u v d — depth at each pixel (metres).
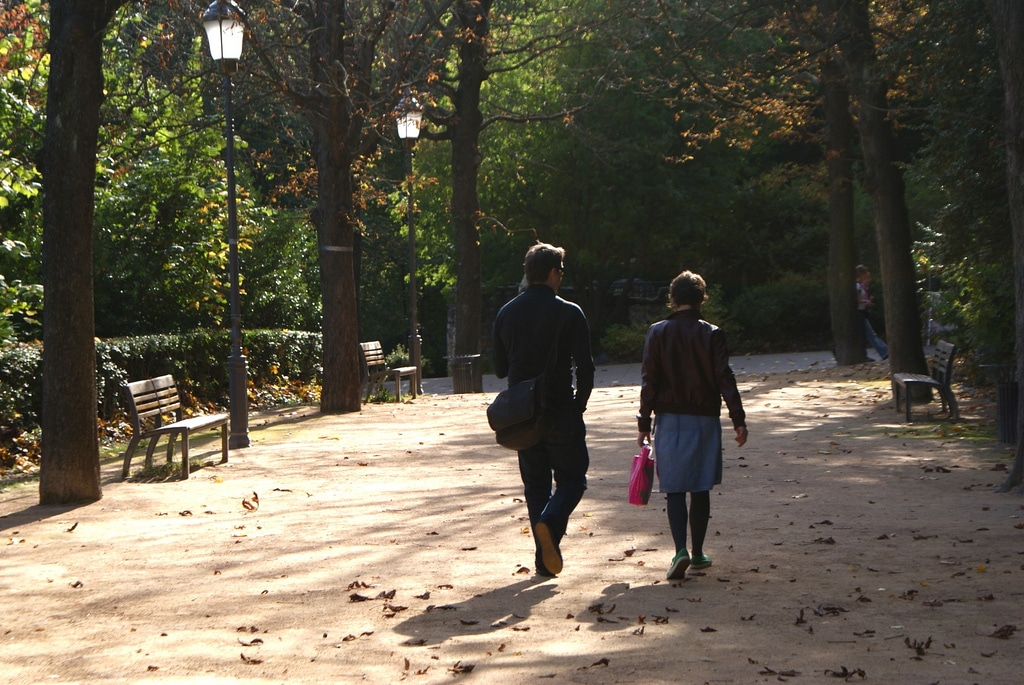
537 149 34.47
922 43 14.52
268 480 11.27
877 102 19.09
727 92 22.48
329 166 18.44
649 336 6.96
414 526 8.70
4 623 6.12
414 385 22.16
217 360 20.00
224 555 7.80
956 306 18.30
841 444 12.78
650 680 4.84
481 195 35.56
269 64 16.77
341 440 14.54
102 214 20.64
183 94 20.23
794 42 21.28
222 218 22.67
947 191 14.91
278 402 21.36
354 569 7.27
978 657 5.09
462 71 25.05
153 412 12.11
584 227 36.16
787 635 5.53
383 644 5.52
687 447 6.81
